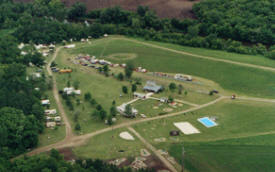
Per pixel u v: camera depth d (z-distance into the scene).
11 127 174.12
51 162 145.12
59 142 184.38
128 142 183.50
